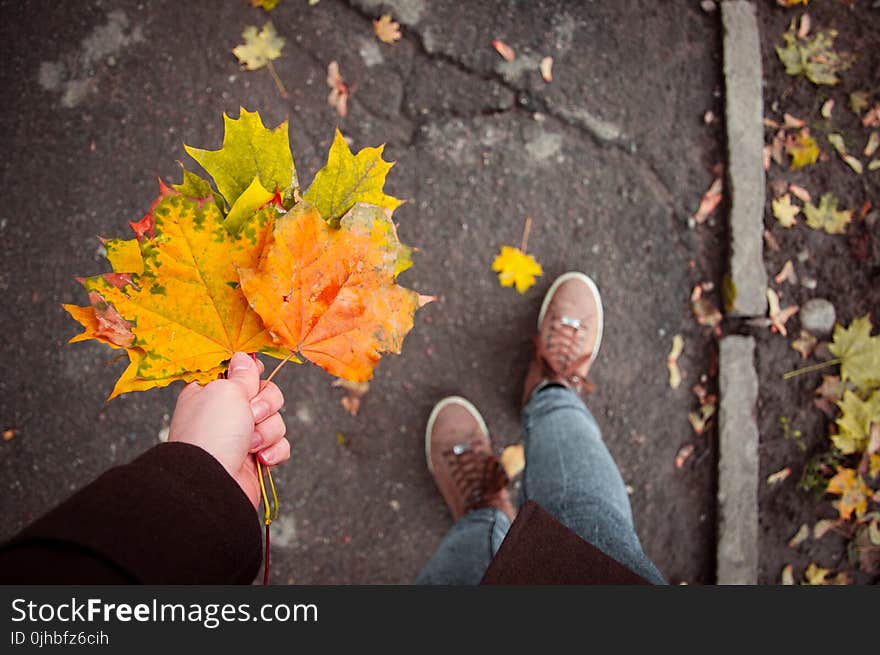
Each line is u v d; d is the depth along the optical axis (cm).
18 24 207
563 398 196
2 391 204
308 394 209
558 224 215
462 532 190
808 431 217
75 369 205
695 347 218
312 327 86
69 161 206
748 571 214
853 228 218
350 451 211
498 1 215
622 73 217
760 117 217
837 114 219
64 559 67
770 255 218
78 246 206
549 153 215
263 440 97
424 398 213
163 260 81
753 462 215
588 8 217
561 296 210
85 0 208
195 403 90
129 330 84
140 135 208
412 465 213
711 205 218
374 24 212
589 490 167
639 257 217
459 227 213
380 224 83
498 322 215
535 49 215
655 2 219
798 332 218
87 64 208
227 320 86
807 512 216
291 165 86
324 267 83
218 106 210
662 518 217
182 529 75
